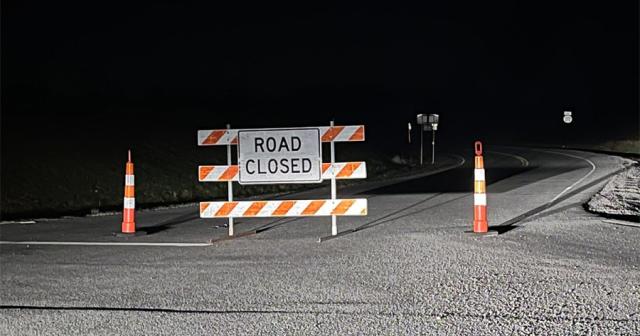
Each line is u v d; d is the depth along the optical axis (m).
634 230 12.66
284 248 11.93
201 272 9.94
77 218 18.19
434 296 8.14
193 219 17.22
